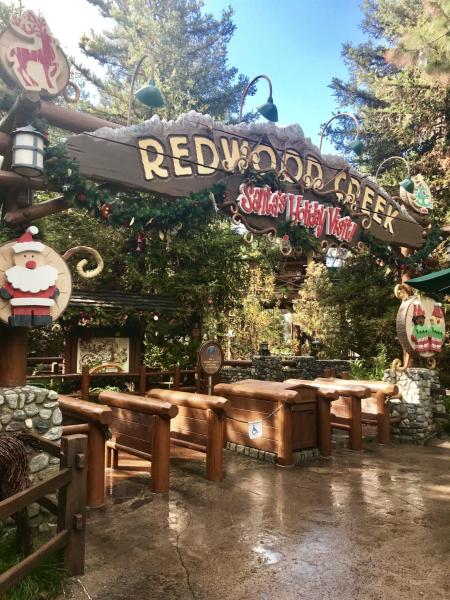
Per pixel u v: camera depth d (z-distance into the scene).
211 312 12.35
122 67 17.94
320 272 13.47
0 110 3.94
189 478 5.16
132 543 3.53
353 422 6.54
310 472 5.45
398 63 11.47
